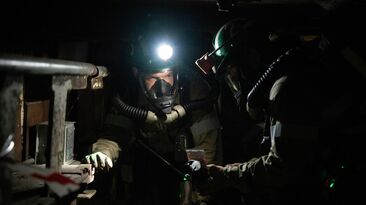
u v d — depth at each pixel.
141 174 3.55
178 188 3.50
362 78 2.15
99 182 4.12
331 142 2.19
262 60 2.65
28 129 3.13
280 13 3.95
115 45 4.15
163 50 3.22
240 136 4.05
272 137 2.27
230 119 4.05
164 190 3.51
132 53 3.51
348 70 2.17
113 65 4.03
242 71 2.68
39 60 1.73
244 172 2.43
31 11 3.63
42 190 2.13
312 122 2.17
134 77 3.44
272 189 2.38
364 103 2.13
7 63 1.45
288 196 2.33
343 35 2.12
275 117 2.24
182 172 3.32
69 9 3.85
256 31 2.63
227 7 3.42
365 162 2.17
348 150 2.18
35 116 3.25
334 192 2.20
